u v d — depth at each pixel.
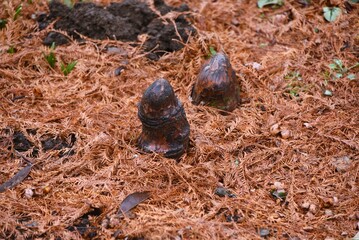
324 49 2.05
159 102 1.65
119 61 2.00
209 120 1.82
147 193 1.62
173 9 2.13
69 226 1.57
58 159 1.71
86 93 1.89
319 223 1.58
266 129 1.80
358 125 1.81
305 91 1.92
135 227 1.55
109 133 1.77
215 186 1.65
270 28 2.13
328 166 1.71
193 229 1.54
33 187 1.64
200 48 2.02
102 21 2.06
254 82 1.95
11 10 2.10
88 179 1.66
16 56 1.97
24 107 1.85
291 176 1.69
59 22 2.09
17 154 1.73
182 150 1.71
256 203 1.62
